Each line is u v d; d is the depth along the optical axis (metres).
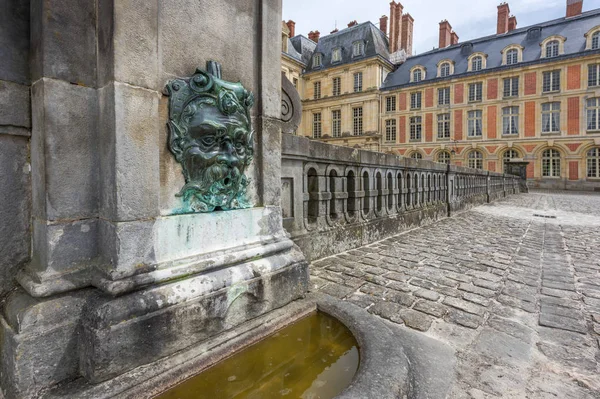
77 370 1.71
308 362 2.07
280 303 2.57
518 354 2.22
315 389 1.82
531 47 33.84
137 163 1.82
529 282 3.71
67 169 1.74
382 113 41.47
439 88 37.72
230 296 2.18
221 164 2.22
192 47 2.12
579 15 33.50
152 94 1.88
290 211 4.10
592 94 29.94
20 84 1.74
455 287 3.51
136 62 1.79
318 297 2.84
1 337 1.66
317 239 4.53
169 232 1.99
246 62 2.47
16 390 1.55
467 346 2.32
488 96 34.97
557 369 2.06
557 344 2.36
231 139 2.25
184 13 2.07
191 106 2.06
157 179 1.92
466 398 1.79
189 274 2.02
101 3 1.76
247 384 1.87
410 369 1.92
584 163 30.84
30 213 1.83
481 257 4.81
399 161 6.54
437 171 8.67
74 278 1.75
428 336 2.46
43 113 1.64
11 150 1.75
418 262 4.48
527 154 33.41
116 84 1.71
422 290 3.40
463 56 37.59
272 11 2.64
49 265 1.69
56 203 1.70
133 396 1.63
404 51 44.03
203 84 2.08
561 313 2.88
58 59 1.68
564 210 12.16
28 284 1.67
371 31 42.09
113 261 1.78
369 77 41.03
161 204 1.99
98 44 1.79
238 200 2.44
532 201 16.83
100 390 1.59
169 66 2.00
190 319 1.96
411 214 7.24
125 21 1.73
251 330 2.26
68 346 1.68
